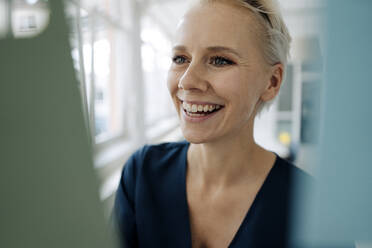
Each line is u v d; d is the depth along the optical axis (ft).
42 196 0.37
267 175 1.99
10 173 0.35
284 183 1.91
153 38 10.63
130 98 8.01
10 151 0.35
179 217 2.09
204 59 1.66
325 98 0.43
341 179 0.43
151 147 2.52
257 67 1.73
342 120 0.41
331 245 0.43
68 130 0.37
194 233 2.07
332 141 0.43
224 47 1.59
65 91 0.37
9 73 0.34
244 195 2.01
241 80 1.67
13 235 0.36
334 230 0.43
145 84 9.32
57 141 0.37
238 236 1.89
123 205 2.31
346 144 0.41
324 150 0.44
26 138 0.35
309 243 0.48
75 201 0.38
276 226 1.82
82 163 0.38
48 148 0.36
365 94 0.39
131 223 2.25
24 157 0.36
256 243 1.83
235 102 1.70
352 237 0.43
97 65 5.73
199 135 1.80
